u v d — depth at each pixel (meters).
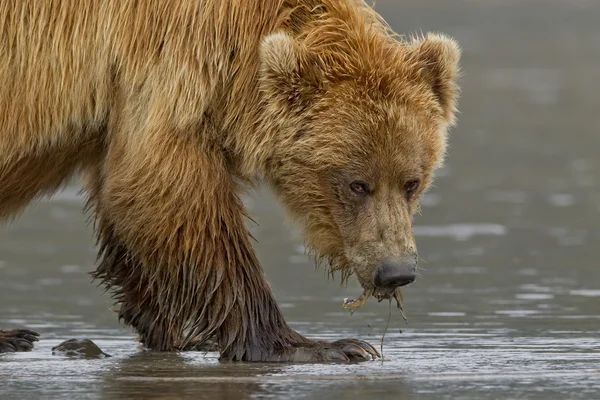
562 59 55.03
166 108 11.91
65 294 16.77
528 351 12.23
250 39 12.20
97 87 12.17
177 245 11.99
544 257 19.08
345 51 12.23
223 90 12.16
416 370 11.19
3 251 20.42
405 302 15.62
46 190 13.27
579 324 13.90
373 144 11.87
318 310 15.34
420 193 12.49
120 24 12.02
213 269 12.05
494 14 71.06
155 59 11.97
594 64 53.22
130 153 12.00
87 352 12.75
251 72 12.18
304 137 12.12
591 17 71.56
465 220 22.70
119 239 12.84
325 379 10.76
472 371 11.09
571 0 77.06
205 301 12.12
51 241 21.53
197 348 13.25
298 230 12.80
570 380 10.61
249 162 12.30
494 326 13.85
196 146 12.06
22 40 12.07
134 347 13.37
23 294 16.72
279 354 12.09
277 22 12.38
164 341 13.23
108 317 15.27
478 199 24.95
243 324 12.14
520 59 54.94
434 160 12.45
